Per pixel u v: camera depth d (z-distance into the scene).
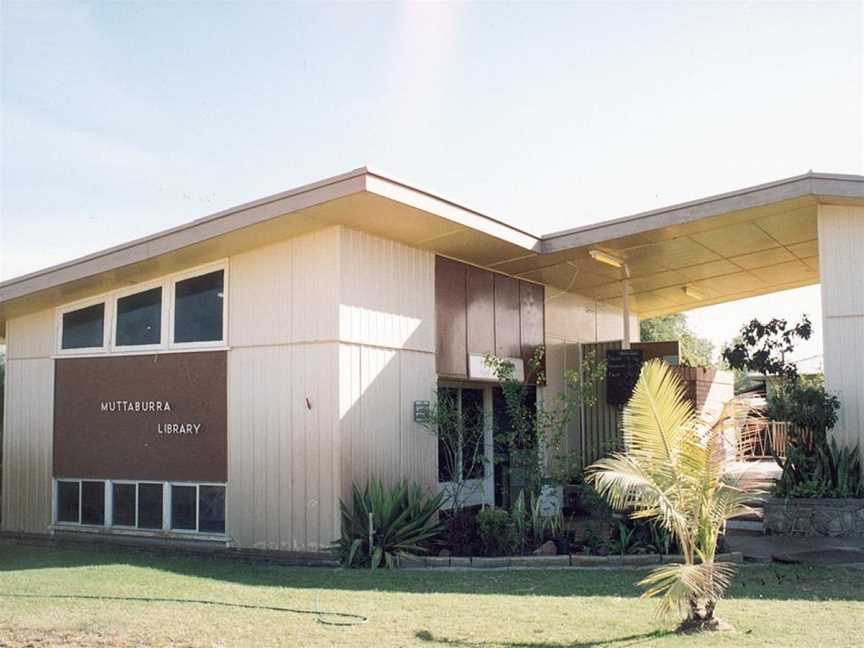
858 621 7.13
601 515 11.39
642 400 7.32
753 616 7.35
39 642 6.52
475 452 13.64
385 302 12.59
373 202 10.83
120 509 13.40
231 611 7.63
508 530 11.59
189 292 13.09
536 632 6.87
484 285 15.16
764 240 14.27
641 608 7.83
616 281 17.19
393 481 12.44
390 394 12.54
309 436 11.77
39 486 14.30
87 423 13.89
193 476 12.72
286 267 12.20
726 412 7.38
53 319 14.49
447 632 6.86
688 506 7.13
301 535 11.69
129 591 8.70
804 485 12.53
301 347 11.95
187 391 12.92
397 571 10.34
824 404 12.32
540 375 16.67
